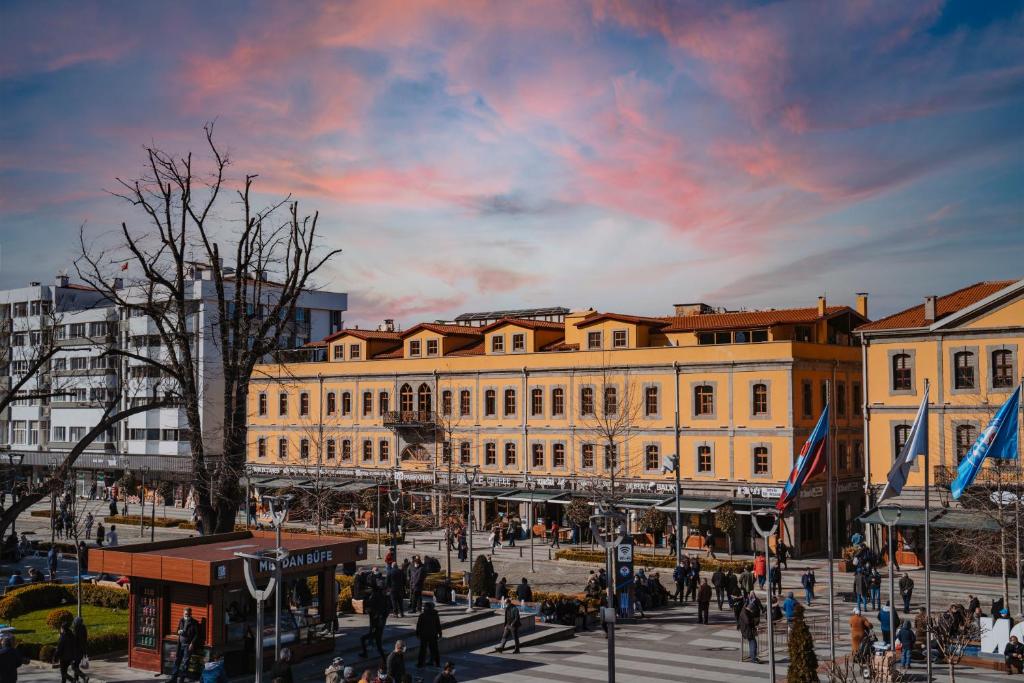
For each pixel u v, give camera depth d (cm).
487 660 3297
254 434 8756
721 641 3638
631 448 6575
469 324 9119
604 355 6725
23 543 5859
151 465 9344
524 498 6638
